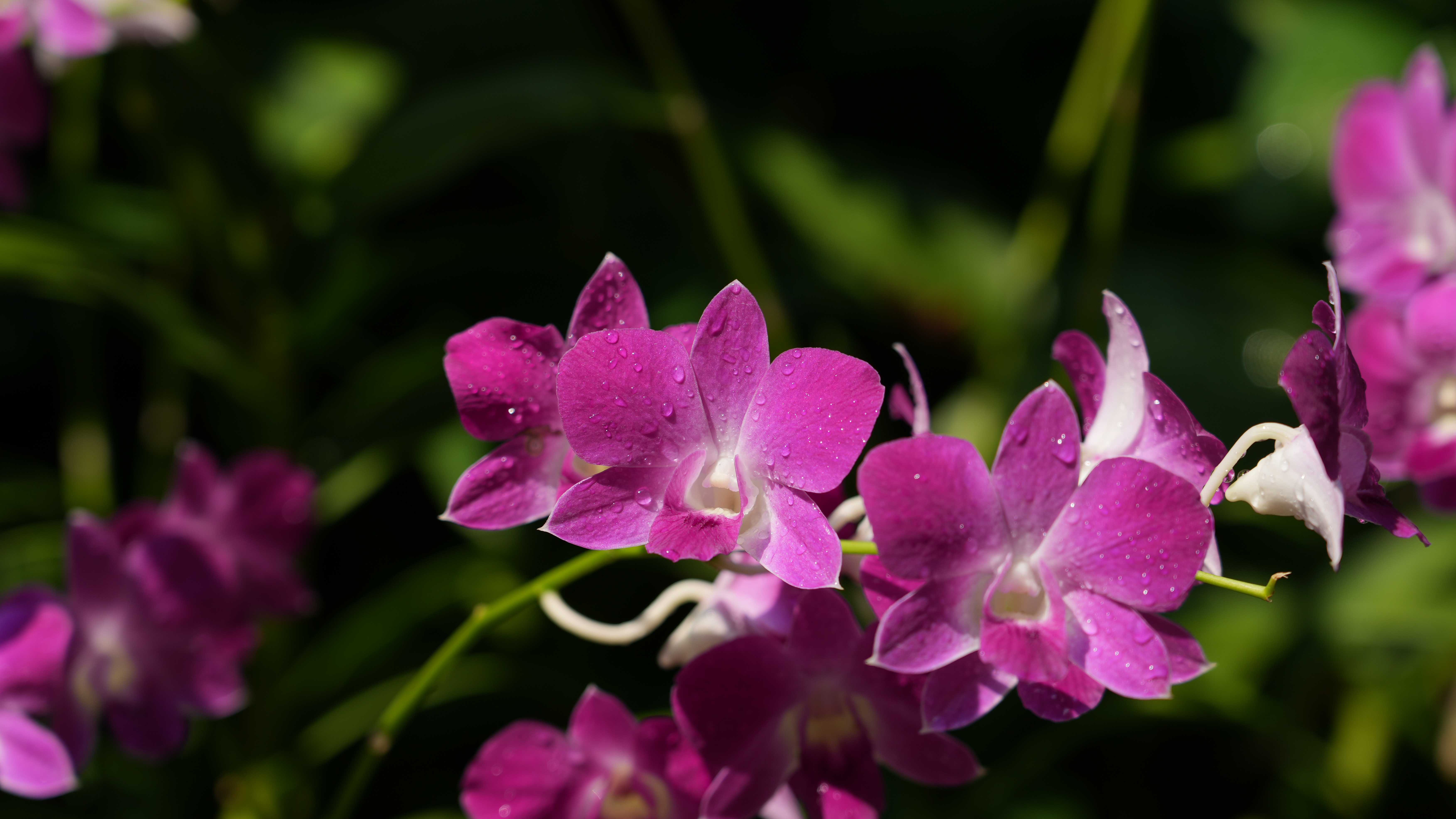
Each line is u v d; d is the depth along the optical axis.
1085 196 1.51
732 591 0.79
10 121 1.05
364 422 1.13
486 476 0.79
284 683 1.06
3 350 1.44
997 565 0.77
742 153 1.34
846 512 0.78
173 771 1.11
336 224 1.18
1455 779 1.13
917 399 0.78
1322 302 0.76
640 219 1.39
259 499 0.96
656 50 1.11
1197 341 1.36
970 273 1.31
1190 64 1.60
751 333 0.77
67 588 0.89
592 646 1.14
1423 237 0.94
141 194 1.27
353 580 1.29
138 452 1.44
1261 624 1.15
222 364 1.08
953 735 1.07
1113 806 1.23
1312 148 1.46
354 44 1.37
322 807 1.13
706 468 0.77
